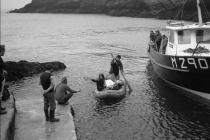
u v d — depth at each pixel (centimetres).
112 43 3509
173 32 1625
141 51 2873
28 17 10431
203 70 1317
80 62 2388
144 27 5319
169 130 1105
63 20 8081
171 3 7012
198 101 1413
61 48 3225
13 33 5100
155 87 1634
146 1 7912
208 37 1528
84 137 1051
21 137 888
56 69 2089
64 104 1192
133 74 1930
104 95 1404
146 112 1274
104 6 10212
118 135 1066
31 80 1812
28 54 2889
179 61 1411
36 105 1159
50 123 985
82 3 11194
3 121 847
